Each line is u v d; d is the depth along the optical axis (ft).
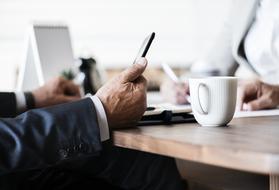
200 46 13.17
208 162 2.23
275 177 2.64
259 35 6.31
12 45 11.21
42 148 2.95
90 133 3.06
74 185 4.12
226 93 3.26
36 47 6.38
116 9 12.26
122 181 4.19
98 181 4.21
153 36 3.49
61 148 2.99
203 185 3.46
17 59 11.22
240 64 6.92
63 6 11.72
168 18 12.87
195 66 7.74
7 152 2.92
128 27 12.42
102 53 12.19
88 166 4.09
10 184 3.51
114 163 4.16
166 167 4.16
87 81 6.93
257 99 4.74
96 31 12.10
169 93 5.89
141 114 3.37
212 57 7.42
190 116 3.81
